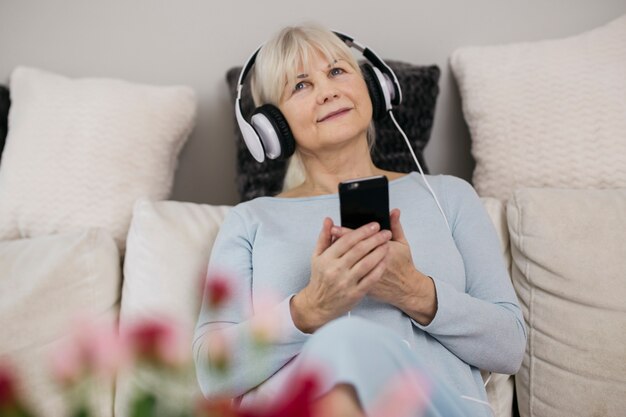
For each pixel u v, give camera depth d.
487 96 1.43
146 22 1.65
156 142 1.43
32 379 1.08
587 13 1.60
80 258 1.22
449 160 1.68
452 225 1.11
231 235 1.10
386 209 0.88
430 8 1.64
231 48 1.66
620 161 1.26
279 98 1.17
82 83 1.47
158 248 1.20
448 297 0.93
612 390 1.01
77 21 1.64
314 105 1.13
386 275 0.90
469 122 1.49
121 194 1.37
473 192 1.16
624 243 1.10
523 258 1.18
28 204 1.35
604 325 1.05
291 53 1.14
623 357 1.02
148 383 0.48
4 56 1.63
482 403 0.94
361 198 0.87
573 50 1.39
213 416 0.43
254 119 1.15
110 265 1.25
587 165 1.29
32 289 1.15
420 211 1.10
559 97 1.34
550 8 1.61
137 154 1.40
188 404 0.45
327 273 0.86
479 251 1.06
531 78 1.39
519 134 1.36
